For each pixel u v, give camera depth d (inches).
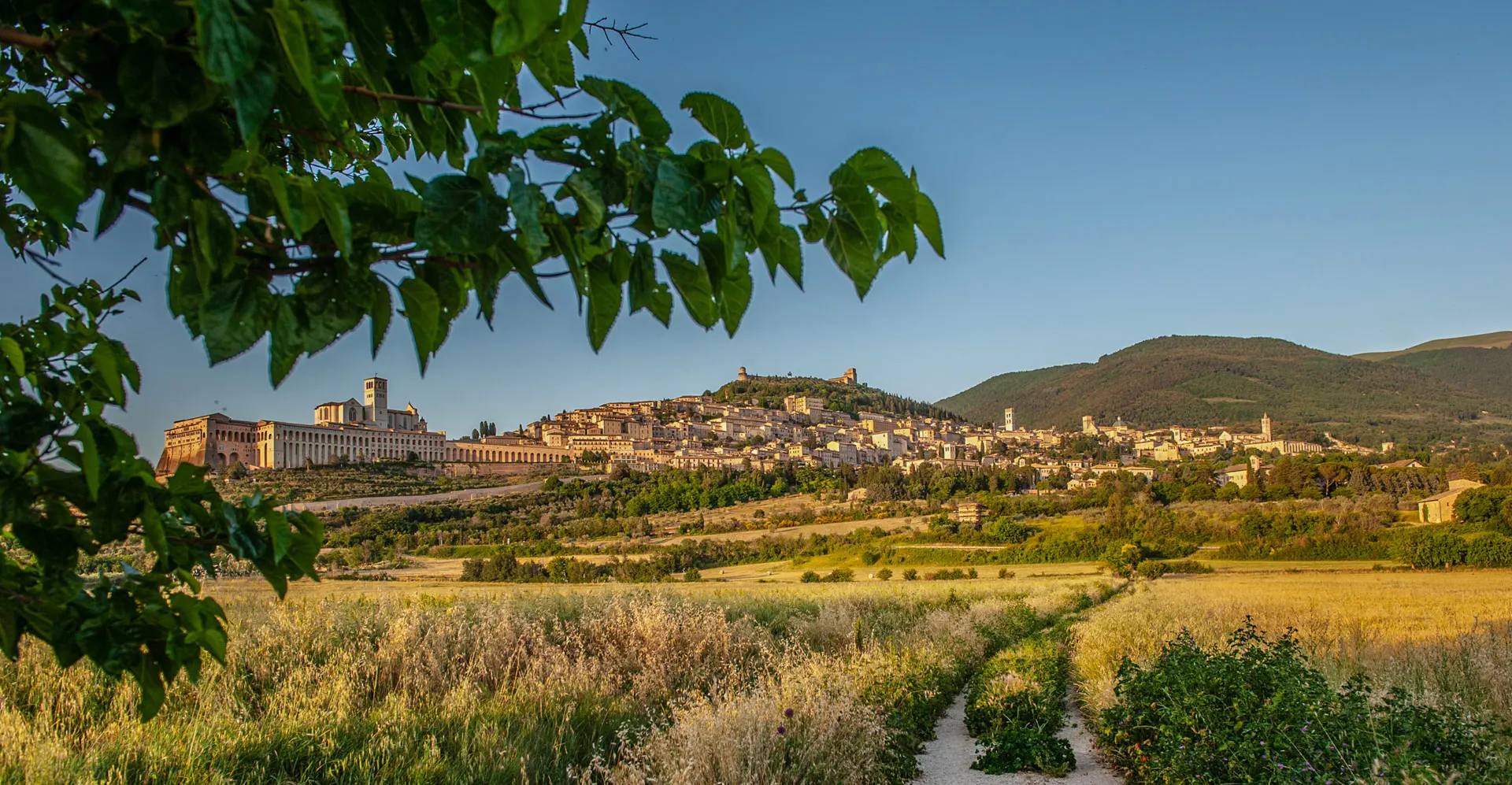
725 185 51.2
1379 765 210.8
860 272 56.1
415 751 268.7
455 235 47.4
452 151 57.3
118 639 64.1
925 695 458.0
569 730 316.2
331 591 914.1
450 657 424.2
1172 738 289.3
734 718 300.7
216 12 37.0
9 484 55.9
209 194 45.7
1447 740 251.3
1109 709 366.0
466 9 44.0
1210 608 981.2
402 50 47.6
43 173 43.8
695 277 57.2
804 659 486.6
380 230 53.4
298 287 53.0
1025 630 892.0
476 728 302.5
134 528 63.7
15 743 231.0
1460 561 2162.9
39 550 60.4
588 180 49.1
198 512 64.1
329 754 258.7
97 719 279.9
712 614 560.4
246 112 38.1
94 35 43.4
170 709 293.7
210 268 47.6
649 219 53.0
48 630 63.5
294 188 45.7
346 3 45.1
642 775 253.4
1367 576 2110.0
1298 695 277.9
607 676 417.1
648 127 53.2
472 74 44.8
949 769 351.3
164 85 41.7
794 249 56.3
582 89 51.8
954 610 981.8
